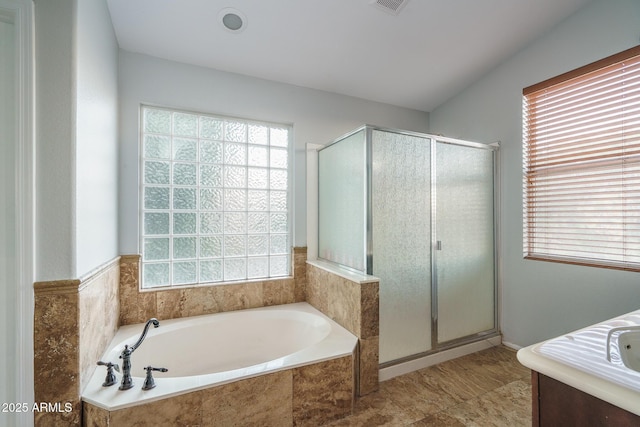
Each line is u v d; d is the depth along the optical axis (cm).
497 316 254
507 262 249
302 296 252
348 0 175
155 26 184
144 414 121
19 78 115
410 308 211
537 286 229
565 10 203
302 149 253
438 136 225
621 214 187
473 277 243
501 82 250
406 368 206
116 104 190
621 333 102
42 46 118
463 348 232
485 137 263
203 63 218
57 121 120
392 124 297
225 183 232
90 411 119
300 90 254
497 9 193
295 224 250
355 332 183
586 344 93
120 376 140
